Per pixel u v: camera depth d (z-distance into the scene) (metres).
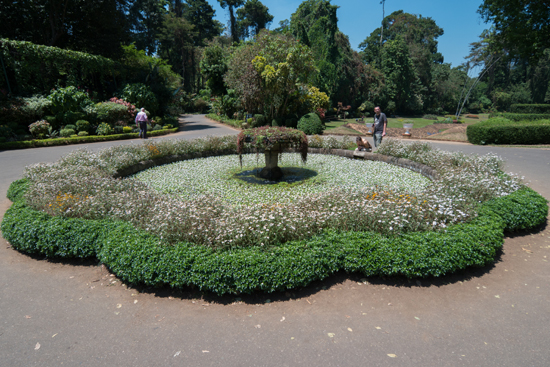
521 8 16.81
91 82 23.17
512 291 3.08
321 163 9.12
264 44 20.39
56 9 21.20
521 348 2.30
